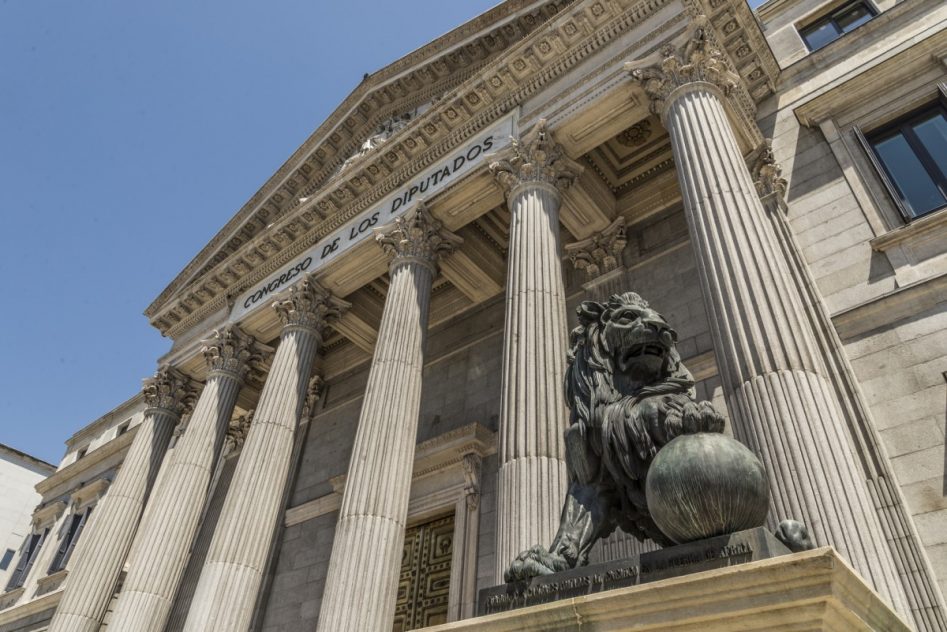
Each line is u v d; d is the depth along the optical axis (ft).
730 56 51.78
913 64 47.78
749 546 11.24
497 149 53.72
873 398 37.81
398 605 58.13
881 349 38.86
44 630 94.38
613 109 48.21
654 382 16.17
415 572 58.70
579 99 49.73
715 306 31.63
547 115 51.62
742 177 36.50
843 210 45.34
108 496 72.95
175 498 61.62
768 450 25.93
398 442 45.29
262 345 73.87
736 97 48.21
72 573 67.56
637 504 14.78
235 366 71.20
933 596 30.76
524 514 31.78
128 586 57.00
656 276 55.77
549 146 49.96
